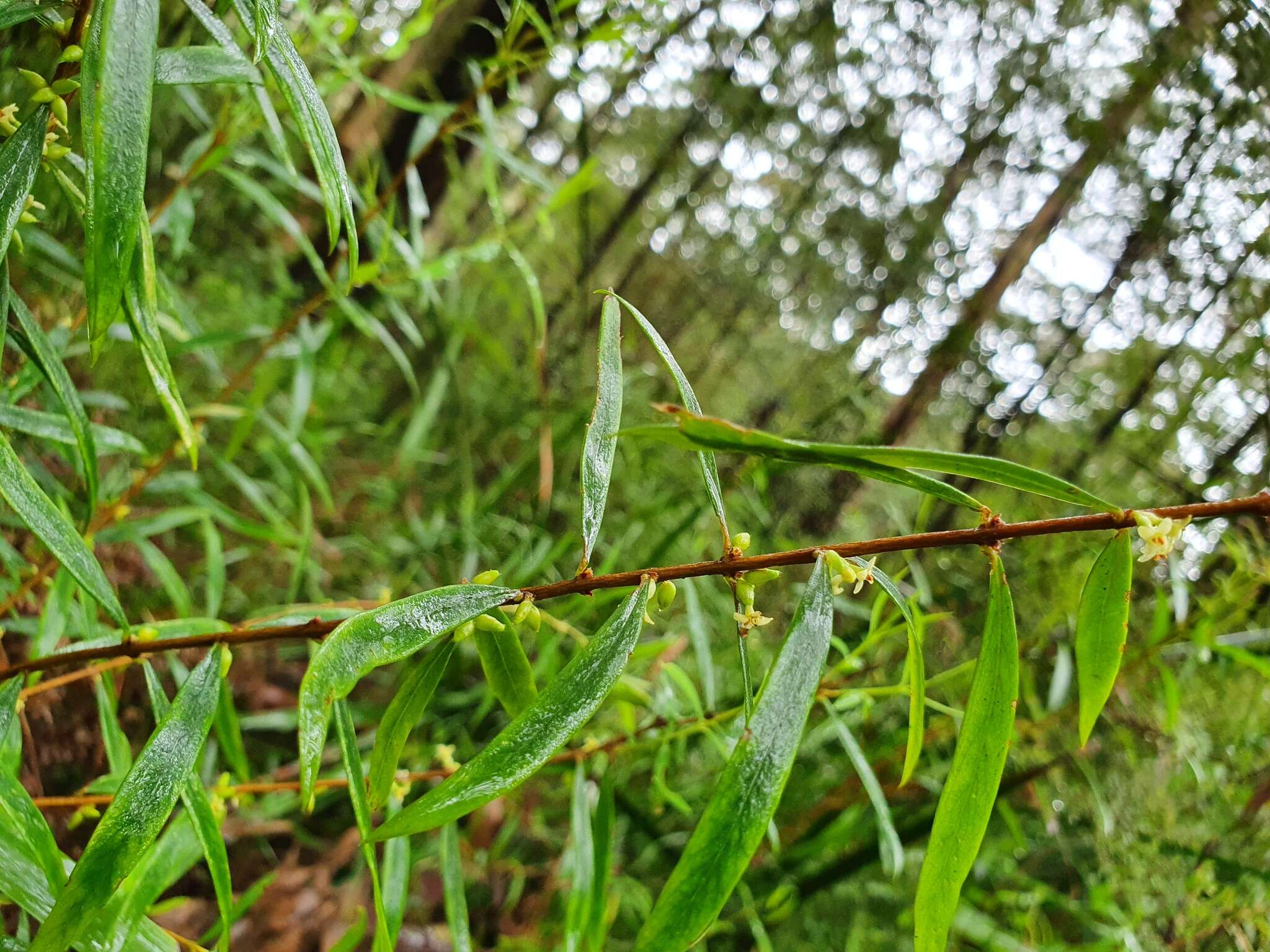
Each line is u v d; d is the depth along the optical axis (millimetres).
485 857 459
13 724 194
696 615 287
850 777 431
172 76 144
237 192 531
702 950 428
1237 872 359
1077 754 393
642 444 682
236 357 630
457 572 562
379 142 633
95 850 122
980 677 127
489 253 352
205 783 323
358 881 431
